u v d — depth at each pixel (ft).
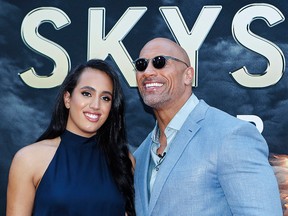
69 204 7.54
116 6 12.05
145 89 7.99
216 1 11.70
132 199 8.13
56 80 12.12
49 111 12.14
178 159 7.25
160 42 8.13
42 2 12.29
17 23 12.32
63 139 8.12
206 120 7.47
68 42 12.16
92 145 8.22
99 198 7.75
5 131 12.23
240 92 11.51
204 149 7.12
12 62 12.29
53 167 7.76
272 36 11.51
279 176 11.16
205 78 11.62
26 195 7.68
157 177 7.30
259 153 6.91
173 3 11.84
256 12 11.55
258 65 11.51
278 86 11.41
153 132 8.22
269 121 11.39
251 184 6.71
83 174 7.87
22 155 7.77
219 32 11.64
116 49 11.98
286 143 11.30
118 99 8.21
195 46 11.66
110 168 8.18
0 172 12.17
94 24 12.07
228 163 6.86
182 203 7.02
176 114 7.82
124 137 8.40
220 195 7.03
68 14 12.20
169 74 7.86
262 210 6.59
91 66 8.05
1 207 12.13
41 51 12.19
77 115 7.91
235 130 7.00
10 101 12.25
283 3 11.51
